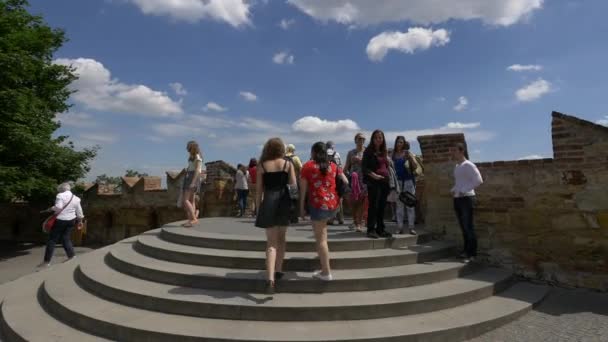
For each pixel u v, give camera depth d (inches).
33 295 237.1
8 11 558.3
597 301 218.8
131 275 224.7
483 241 277.1
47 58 610.9
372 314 173.3
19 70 499.2
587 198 240.4
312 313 169.0
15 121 487.8
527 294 222.5
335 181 199.6
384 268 218.7
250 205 524.4
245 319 169.2
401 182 281.7
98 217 682.8
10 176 468.1
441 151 297.0
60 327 179.5
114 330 164.6
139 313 177.9
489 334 172.2
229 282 191.3
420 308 182.2
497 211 272.4
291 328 160.2
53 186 534.6
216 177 549.6
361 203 289.9
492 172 275.7
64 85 629.9
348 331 157.6
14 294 239.6
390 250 242.1
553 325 182.5
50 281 241.8
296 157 345.4
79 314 178.5
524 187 262.7
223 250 234.4
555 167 251.6
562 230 248.2
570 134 247.4
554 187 251.6
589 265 239.0
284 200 186.5
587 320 188.7
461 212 253.6
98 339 164.2
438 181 297.4
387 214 431.8
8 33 529.0
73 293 213.9
